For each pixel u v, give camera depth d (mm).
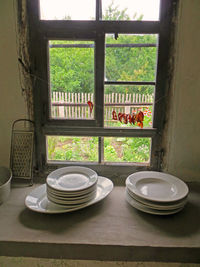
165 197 808
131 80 990
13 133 986
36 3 910
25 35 932
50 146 1077
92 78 984
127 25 916
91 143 1062
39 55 956
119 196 920
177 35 894
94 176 884
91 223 754
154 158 1047
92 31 925
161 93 977
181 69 919
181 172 1033
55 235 697
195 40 890
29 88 981
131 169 1059
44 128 1026
